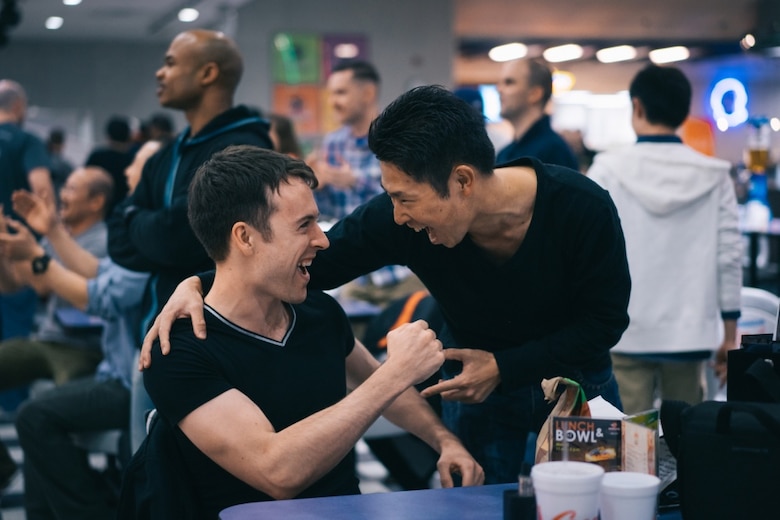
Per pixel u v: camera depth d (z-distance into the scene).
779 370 1.60
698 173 3.16
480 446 2.28
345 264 2.09
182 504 1.79
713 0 14.70
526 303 2.05
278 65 12.93
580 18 15.20
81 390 3.34
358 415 1.77
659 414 1.64
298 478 1.73
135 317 3.33
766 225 5.52
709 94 16.31
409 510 1.59
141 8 12.95
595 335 2.04
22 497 4.29
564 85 17.80
